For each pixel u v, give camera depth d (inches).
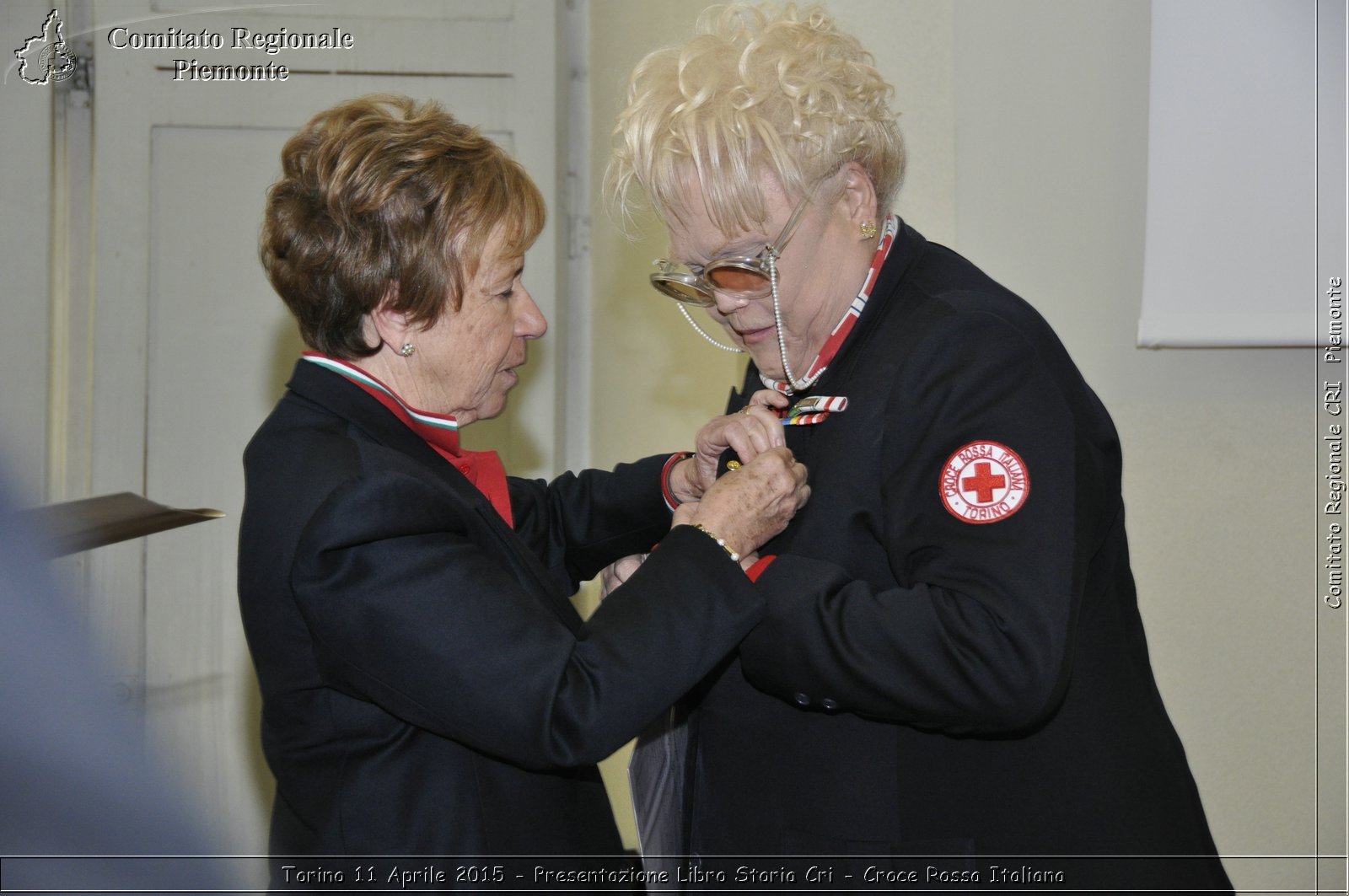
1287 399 80.7
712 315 51.2
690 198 45.4
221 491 107.7
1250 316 71.7
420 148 45.2
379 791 44.1
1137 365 80.9
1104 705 46.8
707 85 44.8
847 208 47.1
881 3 81.3
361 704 44.2
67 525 24.4
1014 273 82.0
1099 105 79.9
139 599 106.3
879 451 45.6
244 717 107.3
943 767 45.9
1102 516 46.8
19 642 18.2
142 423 107.1
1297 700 81.9
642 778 54.4
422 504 42.6
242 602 44.5
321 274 45.1
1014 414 42.7
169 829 19.4
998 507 41.8
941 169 82.1
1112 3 79.2
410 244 44.9
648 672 42.3
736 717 50.1
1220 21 70.5
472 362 48.4
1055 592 40.8
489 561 44.3
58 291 108.3
